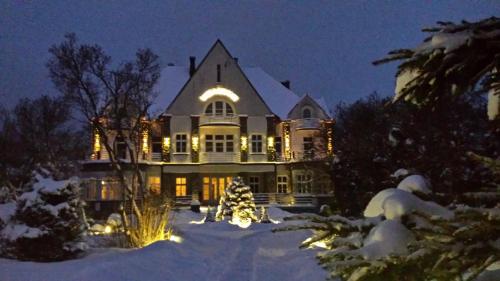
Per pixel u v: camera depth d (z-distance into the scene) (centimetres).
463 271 233
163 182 4675
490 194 250
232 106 4816
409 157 1375
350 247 279
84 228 1727
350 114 4025
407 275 240
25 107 4059
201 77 4816
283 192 4828
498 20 241
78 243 1659
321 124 4731
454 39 238
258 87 5403
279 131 4969
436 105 277
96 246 1981
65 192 1678
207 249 1898
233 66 4859
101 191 4250
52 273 1265
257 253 1733
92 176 4256
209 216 3231
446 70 249
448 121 1399
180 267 1422
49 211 1617
